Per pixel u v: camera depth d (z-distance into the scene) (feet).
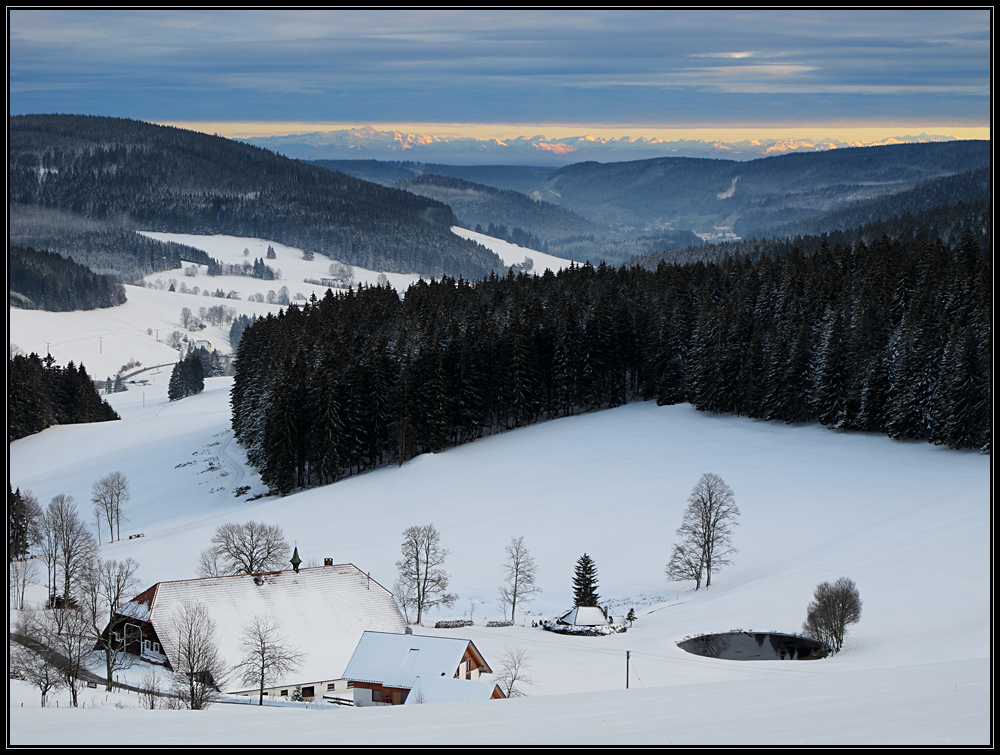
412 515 347.15
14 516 265.54
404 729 57.57
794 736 44.39
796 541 291.79
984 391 351.25
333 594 207.62
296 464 408.26
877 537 277.64
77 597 217.15
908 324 387.96
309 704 169.37
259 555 272.31
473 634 233.76
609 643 222.48
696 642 219.20
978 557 244.42
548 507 345.72
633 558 297.33
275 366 442.50
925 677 62.03
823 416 406.62
